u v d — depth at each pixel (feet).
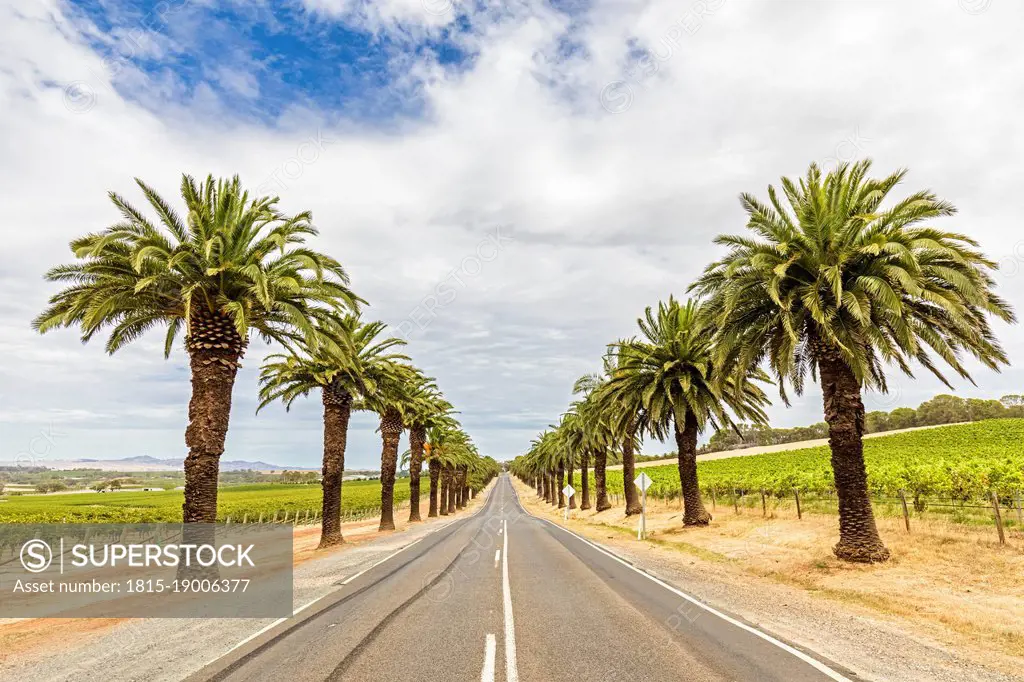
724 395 82.84
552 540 77.77
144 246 42.57
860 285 45.37
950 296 43.04
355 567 50.42
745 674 19.67
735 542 63.77
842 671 20.01
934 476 57.77
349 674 20.12
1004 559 39.42
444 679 19.56
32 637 27.20
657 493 137.28
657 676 19.53
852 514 45.70
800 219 47.65
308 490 326.85
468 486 280.10
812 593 37.88
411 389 117.60
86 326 42.70
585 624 27.17
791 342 49.03
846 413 46.85
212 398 46.29
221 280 47.29
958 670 20.38
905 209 44.70
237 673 20.36
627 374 84.74
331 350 55.06
